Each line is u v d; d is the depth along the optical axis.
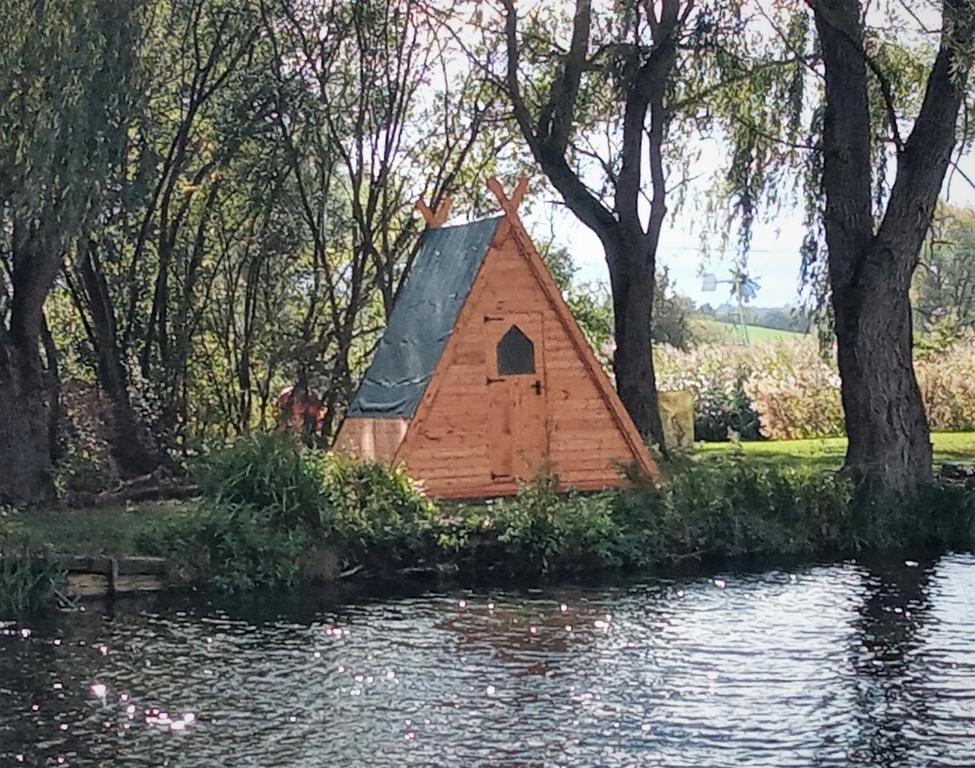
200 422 30.27
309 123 28.80
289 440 18.91
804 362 37.59
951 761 10.55
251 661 13.64
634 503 19.33
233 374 31.64
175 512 19.42
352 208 31.52
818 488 20.17
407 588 17.36
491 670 13.22
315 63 29.55
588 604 16.23
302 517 17.88
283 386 32.81
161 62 26.17
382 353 22.11
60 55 18.14
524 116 24.59
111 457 24.30
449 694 12.41
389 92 30.44
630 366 24.42
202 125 28.86
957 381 37.25
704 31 24.41
